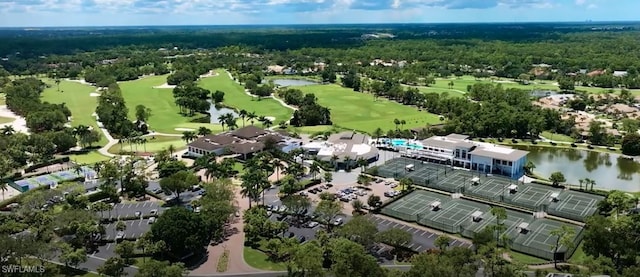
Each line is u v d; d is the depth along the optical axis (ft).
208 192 638.53
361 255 444.96
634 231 513.04
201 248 540.11
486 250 466.29
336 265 440.86
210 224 549.54
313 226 601.62
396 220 627.87
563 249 529.45
